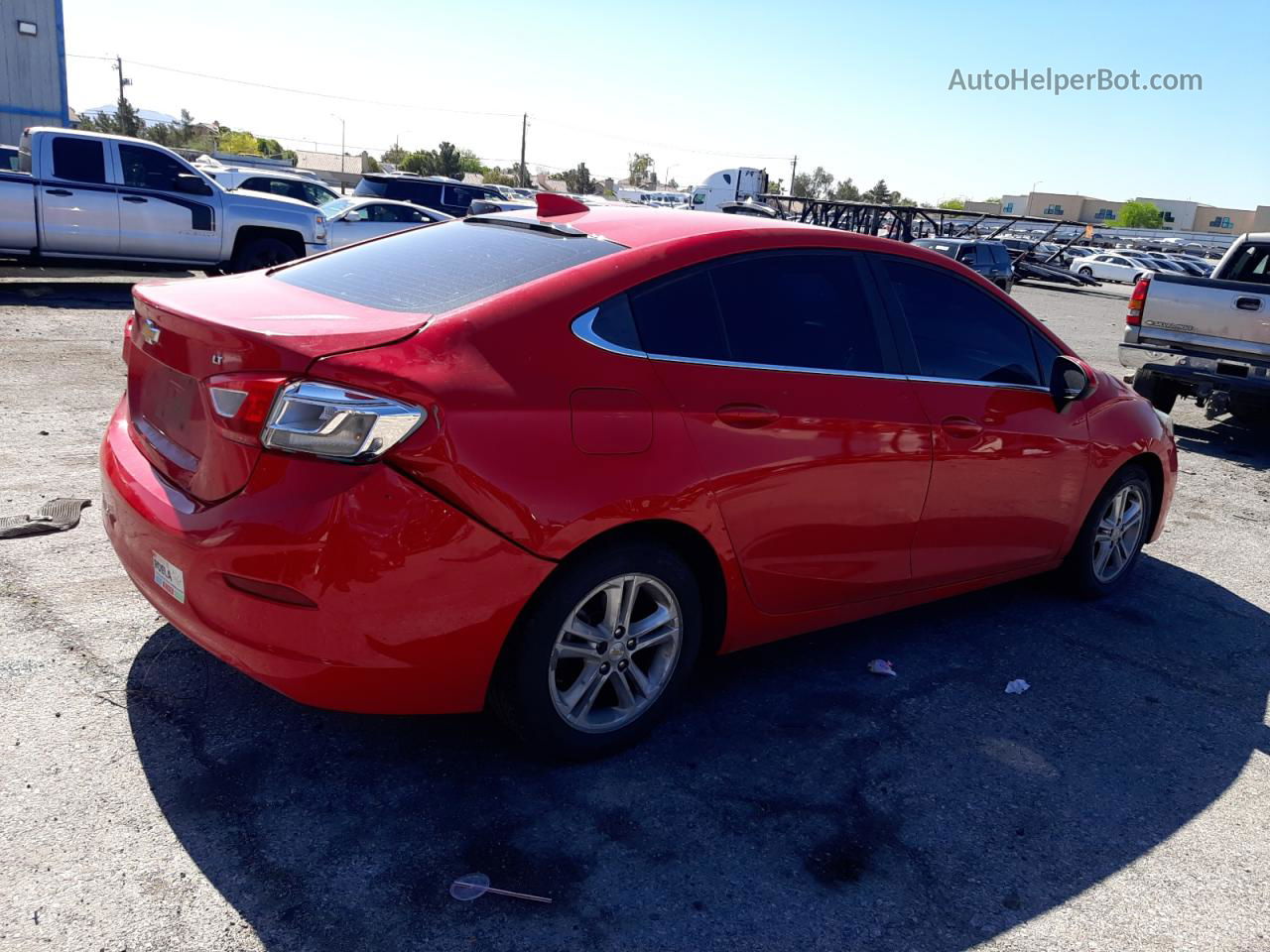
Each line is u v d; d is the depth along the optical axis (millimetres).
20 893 2340
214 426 2617
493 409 2627
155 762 2898
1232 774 3430
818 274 3535
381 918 2383
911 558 3846
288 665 2557
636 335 2990
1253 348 8508
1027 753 3432
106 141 12156
